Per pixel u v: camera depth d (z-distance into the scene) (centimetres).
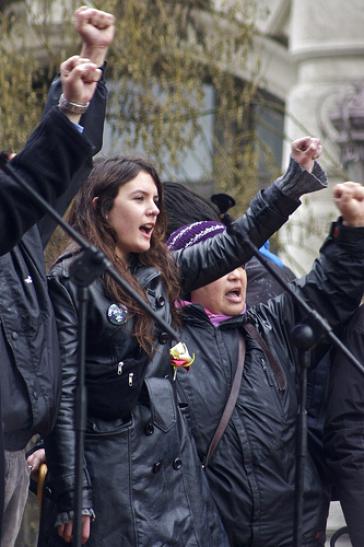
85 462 739
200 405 806
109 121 1592
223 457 803
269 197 816
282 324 841
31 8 1661
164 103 1612
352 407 826
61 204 712
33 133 680
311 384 858
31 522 1189
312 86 1828
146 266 786
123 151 1587
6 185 660
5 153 648
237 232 736
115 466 741
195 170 1744
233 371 819
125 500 738
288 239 1683
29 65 1570
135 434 750
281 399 820
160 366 767
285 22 1873
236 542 800
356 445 823
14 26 1636
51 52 1595
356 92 1798
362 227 812
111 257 767
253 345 831
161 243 795
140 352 755
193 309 826
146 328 754
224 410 808
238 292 837
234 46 1672
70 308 750
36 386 700
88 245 654
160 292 779
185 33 1677
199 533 756
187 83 1594
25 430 704
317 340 739
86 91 690
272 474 805
